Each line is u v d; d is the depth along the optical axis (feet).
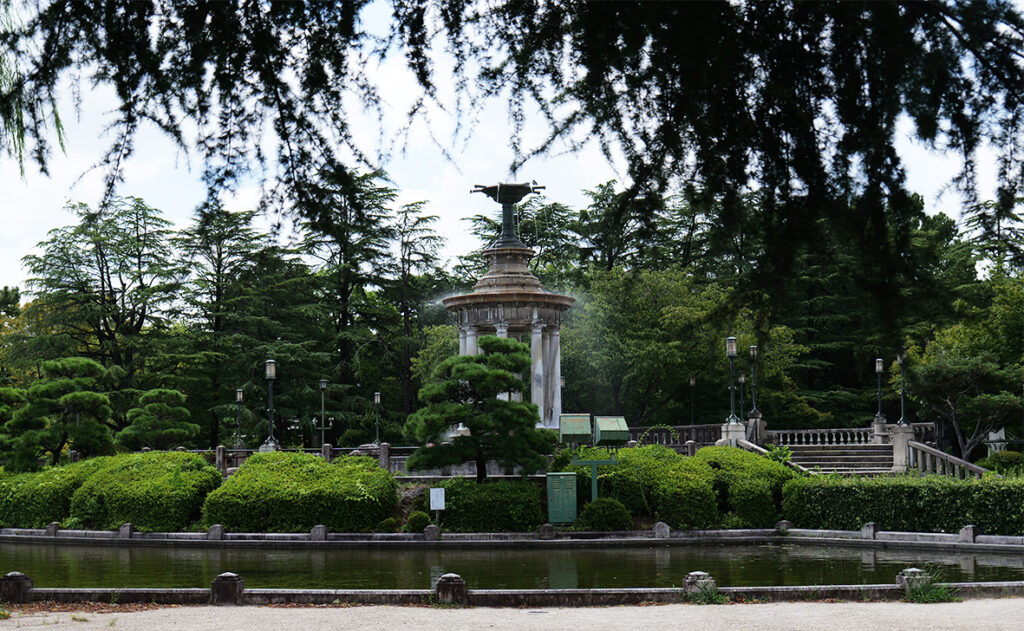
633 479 108.27
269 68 18.15
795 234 16.99
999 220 16.34
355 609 47.47
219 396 204.54
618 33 16.21
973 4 15.55
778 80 16.37
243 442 191.21
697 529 104.17
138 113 18.49
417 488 116.57
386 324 219.00
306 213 18.57
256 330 206.28
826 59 16.33
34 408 143.54
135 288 206.49
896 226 16.61
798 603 48.42
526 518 104.47
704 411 195.31
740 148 16.87
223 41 18.02
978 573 68.28
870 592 50.19
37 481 125.29
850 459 130.11
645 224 17.75
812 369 196.44
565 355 175.52
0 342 205.16
